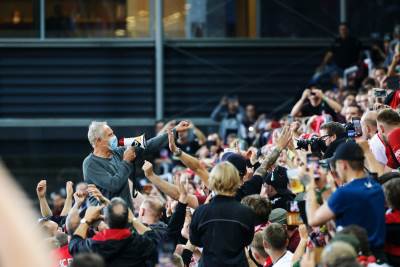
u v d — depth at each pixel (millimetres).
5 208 3807
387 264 11789
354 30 44062
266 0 44031
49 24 44406
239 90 43938
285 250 13992
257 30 44000
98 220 14008
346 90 33844
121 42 44188
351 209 11492
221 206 13867
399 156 15453
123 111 44344
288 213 15586
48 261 3875
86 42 44219
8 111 44406
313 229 12992
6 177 3889
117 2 44250
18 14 44375
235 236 13719
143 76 44219
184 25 44062
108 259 13312
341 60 38938
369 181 11742
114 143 16391
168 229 14539
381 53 39594
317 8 44031
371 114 16688
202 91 44062
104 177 16281
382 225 11633
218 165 14008
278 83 43938
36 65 44438
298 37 44031
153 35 44062
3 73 44438
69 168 44469
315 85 39062
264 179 16891
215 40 43938
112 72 44344
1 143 44500
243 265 13789
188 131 34375
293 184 14727
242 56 44031
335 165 12281
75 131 44344
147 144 16578
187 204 15992
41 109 44438
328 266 9602
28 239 3820
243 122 39125
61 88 44406
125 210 13344
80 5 44312
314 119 22812
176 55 44156
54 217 18391
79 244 13492
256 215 14656
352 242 10531
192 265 17156
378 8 43938
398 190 12172
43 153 44438
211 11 44031
